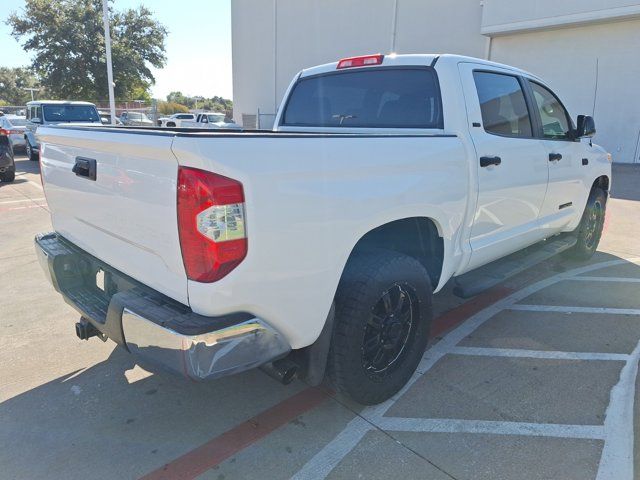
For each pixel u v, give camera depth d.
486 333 3.95
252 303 2.13
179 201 2.01
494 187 3.46
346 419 2.85
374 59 3.79
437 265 3.19
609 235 7.26
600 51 15.98
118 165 2.36
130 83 35.53
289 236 2.15
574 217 5.04
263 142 2.07
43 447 2.60
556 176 4.38
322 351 2.53
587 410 2.91
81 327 2.88
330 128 4.04
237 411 2.92
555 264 5.80
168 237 2.12
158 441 2.65
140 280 2.44
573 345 3.74
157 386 3.17
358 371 2.68
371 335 2.79
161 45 35.72
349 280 2.62
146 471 2.43
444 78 3.37
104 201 2.54
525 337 3.87
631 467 2.44
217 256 1.98
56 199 3.17
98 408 2.94
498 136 3.56
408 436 2.69
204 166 1.93
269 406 2.98
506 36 18.19
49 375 3.28
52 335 3.84
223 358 2.08
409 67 3.57
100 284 2.89
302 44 26.56
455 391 3.12
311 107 4.31
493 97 3.63
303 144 2.20
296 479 2.38
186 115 30.81
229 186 1.96
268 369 2.53
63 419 2.83
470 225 3.33
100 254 2.76
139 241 2.32
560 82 17.08
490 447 2.60
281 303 2.21
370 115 3.83
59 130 2.90
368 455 2.54
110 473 2.42
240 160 1.99
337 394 3.11
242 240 2.02
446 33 20.05
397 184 2.63
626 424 2.78
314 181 2.22
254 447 2.61
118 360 3.48
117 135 2.29
